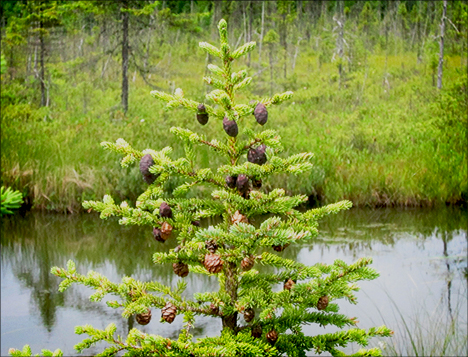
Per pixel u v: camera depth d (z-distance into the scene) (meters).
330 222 6.94
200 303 1.77
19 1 21.34
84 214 7.81
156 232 1.73
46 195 8.03
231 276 1.81
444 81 15.49
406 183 8.25
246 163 1.66
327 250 5.52
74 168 8.53
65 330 3.88
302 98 16.73
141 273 5.04
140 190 8.05
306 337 1.79
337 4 29.34
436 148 10.06
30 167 8.38
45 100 15.67
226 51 1.79
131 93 16.48
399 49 23.72
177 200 1.80
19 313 4.23
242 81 1.82
